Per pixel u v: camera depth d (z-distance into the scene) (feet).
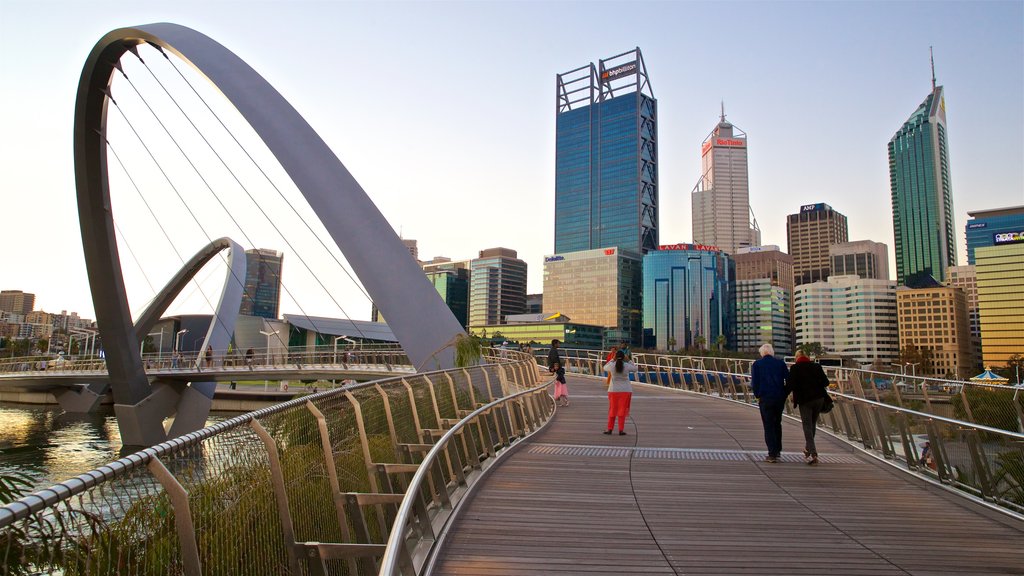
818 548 19.93
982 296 541.75
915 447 31.58
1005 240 531.91
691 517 23.40
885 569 18.08
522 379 69.67
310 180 96.32
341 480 19.36
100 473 9.14
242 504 13.19
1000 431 23.90
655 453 37.42
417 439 29.53
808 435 34.76
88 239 130.93
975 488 26.12
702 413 60.90
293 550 14.70
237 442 13.64
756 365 36.04
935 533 21.63
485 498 25.93
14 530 8.55
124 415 156.97
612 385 45.85
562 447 39.58
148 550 10.32
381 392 25.64
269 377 200.23
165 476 10.66
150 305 245.04
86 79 115.55
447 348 89.86
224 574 12.14
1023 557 19.20
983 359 538.06
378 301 91.20
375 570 17.76
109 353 152.35
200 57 103.71
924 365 547.08
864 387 56.18
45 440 172.76
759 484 29.27
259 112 99.66
